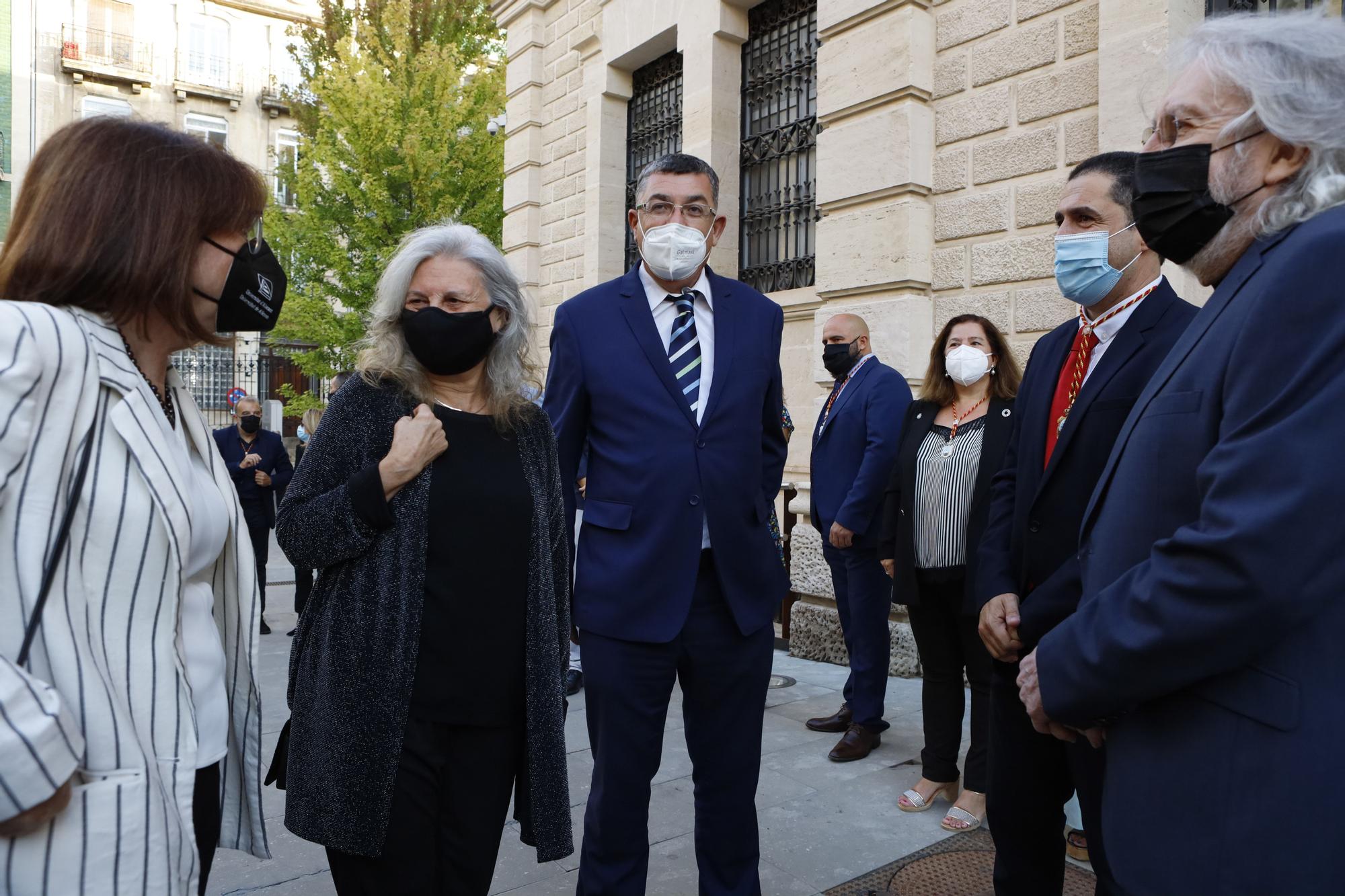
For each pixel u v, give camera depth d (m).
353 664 1.71
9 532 1.06
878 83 5.46
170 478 1.23
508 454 1.93
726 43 7.18
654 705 2.30
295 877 2.76
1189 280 4.16
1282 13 1.37
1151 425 1.38
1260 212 1.31
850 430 4.19
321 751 1.70
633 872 2.29
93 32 24.39
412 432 1.75
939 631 3.29
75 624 1.11
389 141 14.84
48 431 1.10
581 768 3.69
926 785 3.33
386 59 15.85
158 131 1.32
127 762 1.12
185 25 25.66
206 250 1.33
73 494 1.13
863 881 2.75
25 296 1.21
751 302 2.55
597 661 2.31
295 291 15.80
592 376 2.41
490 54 17.53
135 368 1.25
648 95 8.56
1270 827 1.12
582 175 9.12
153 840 1.12
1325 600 1.10
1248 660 1.17
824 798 3.39
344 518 1.70
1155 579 1.22
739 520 2.35
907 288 5.39
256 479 6.50
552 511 2.02
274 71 26.86
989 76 5.08
